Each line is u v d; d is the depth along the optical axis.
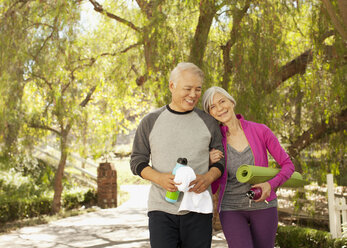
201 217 2.64
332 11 5.87
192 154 2.66
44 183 12.69
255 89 6.10
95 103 12.18
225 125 2.95
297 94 7.43
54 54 7.72
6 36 7.71
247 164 2.85
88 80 11.36
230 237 2.82
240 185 2.84
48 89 9.06
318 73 6.83
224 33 6.41
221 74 6.48
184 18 6.43
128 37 10.95
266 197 2.63
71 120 10.13
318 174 7.63
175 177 2.46
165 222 2.61
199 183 2.53
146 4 7.48
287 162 2.82
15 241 7.50
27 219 10.08
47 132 10.99
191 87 2.63
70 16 7.50
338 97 6.88
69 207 12.29
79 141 11.45
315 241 5.61
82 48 10.20
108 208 12.77
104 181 13.05
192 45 6.38
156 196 2.67
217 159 2.74
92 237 7.87
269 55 6.00
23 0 7.95
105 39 11.02
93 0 8.94
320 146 7.62
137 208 12.53
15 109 9.19
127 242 7.29
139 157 2.74
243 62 6.05
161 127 2.71
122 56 10.14
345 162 7.63
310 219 8.02
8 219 9.68
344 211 5.51
